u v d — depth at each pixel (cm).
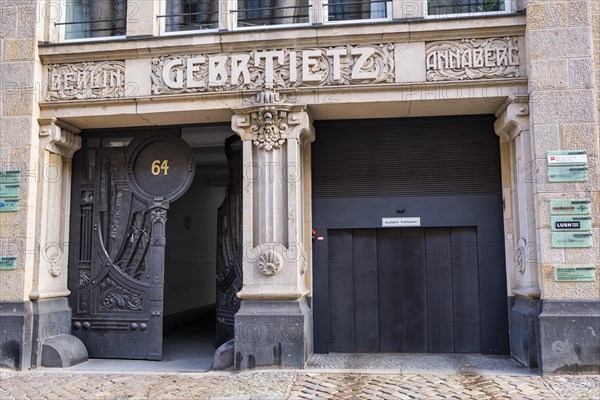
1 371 683
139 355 767
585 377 603
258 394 571
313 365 690
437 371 654
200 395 578
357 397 557
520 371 644
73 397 580
